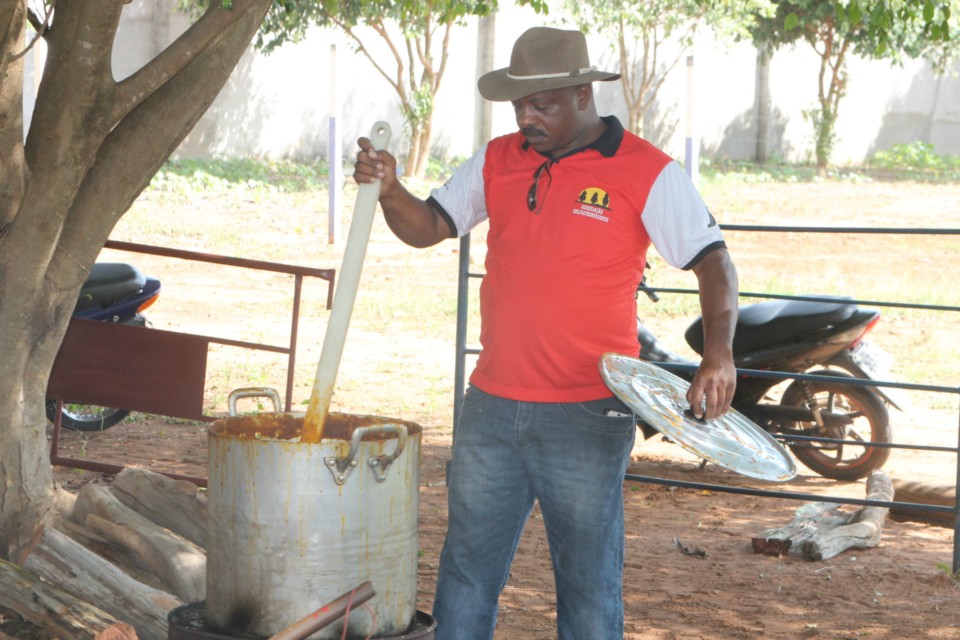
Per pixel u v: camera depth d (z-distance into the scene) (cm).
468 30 3028
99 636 377
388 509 311
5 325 455
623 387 319
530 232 343
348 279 315
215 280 1435
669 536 620
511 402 347
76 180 448
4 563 408
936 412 955
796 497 600
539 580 536
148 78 442
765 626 482
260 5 477
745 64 3491
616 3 2702
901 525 661
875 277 1616
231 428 334
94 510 477
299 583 302
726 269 336
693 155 1791
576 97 338
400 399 932
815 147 3328
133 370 629
